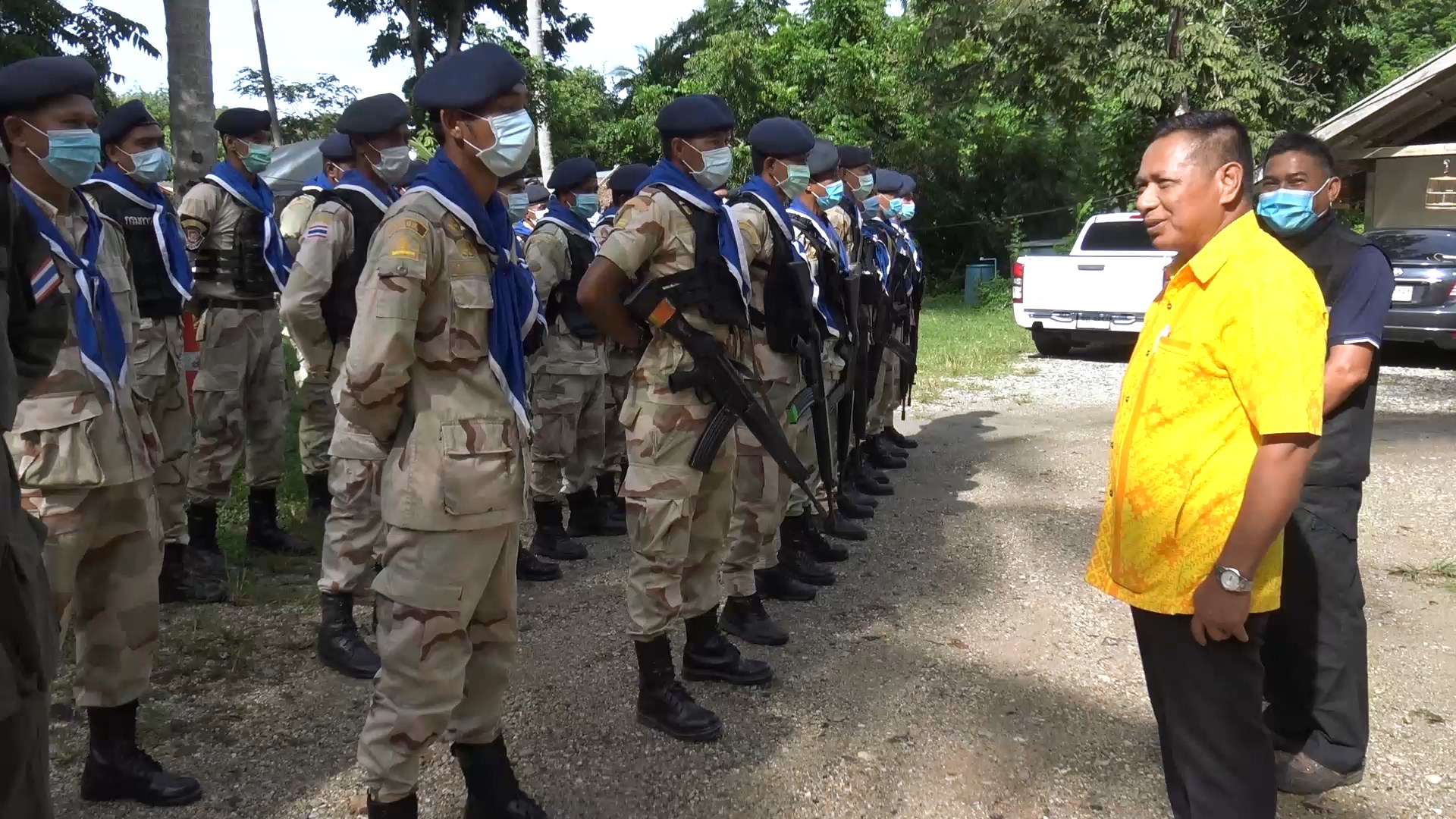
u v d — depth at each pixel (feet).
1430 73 47.52
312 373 14.16
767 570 15.57
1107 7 58.08
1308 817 9.76
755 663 12.62
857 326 17.25
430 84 8.42
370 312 8.00
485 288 8.52
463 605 8.42
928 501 21.20
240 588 15.58
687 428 11.16
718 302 11.39
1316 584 9.87
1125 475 7.89
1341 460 9.78
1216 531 7.36
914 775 10.43
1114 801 9.98
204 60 22.82
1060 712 11.82
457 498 8.24
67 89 9.08
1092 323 41.42
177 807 9.70
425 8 86.94
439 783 10.28
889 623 14.57
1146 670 8.28
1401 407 30.63
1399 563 17.06
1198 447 7.43
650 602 11.11
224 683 12.42
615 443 20.08
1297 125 57.41
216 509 16.24
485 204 8.82
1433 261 36.65
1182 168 7.58
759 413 11.60
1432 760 10.77
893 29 77.41
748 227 13.38
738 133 75.77
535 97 68.74
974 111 77.51
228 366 16.02
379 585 8.49
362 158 14.35
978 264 76.79
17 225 7.00
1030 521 19.70
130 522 9.49
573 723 11.47
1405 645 13.73
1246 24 57.72
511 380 8.75
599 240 18.84
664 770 10.50
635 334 11.46
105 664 9.48
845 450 17.08
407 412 8.48
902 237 24.08
